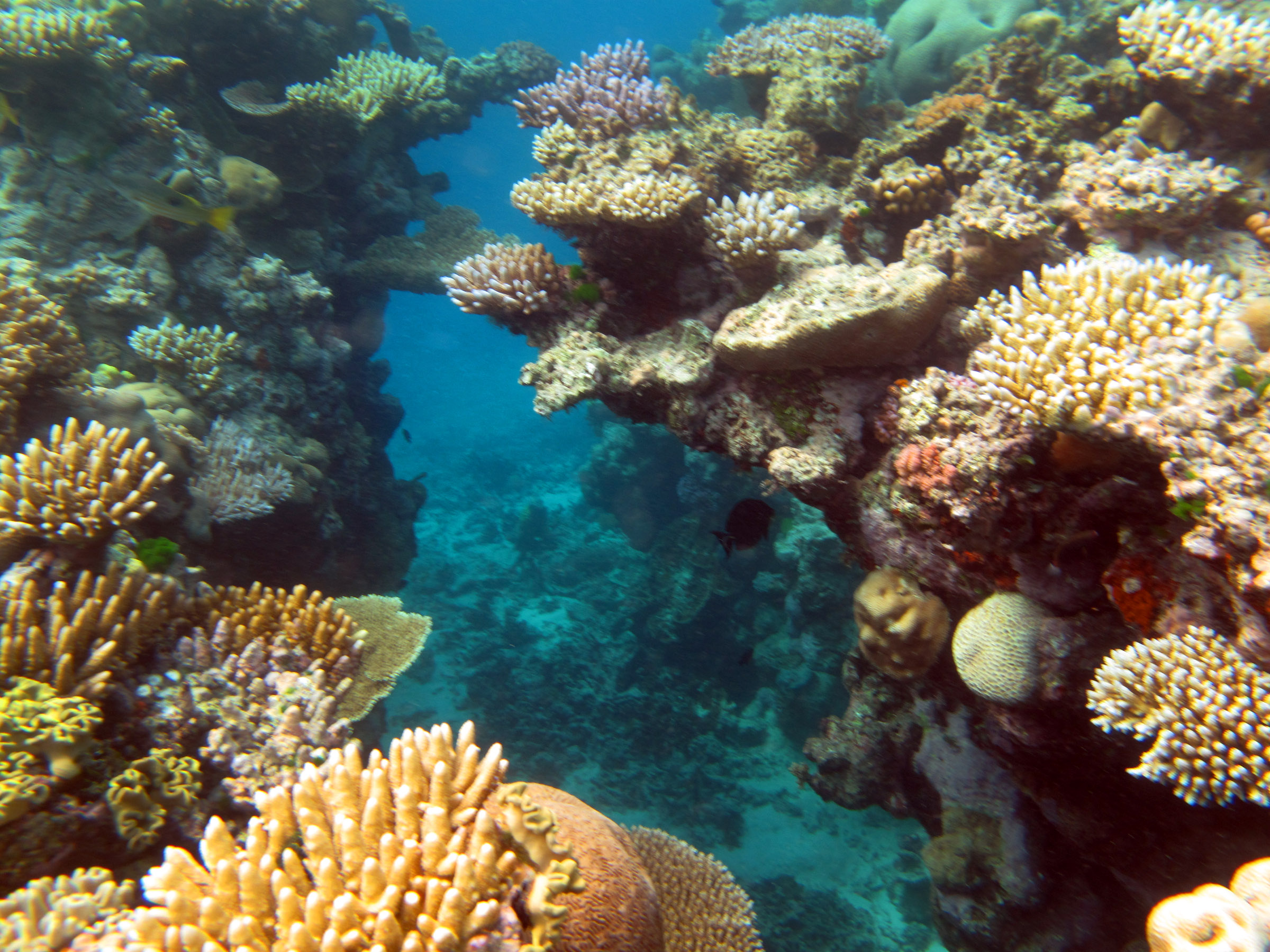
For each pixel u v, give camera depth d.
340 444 10.16
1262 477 2.75
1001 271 4.93
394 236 12.48
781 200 5.80
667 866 3.61
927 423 4.31
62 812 3.09
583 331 5.52
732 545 5.62
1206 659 2.95
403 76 11.54
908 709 5.98
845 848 10.41
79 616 3.50
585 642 14.89
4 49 7.23
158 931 2.12
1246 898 1.91
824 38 7.30
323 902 2.03
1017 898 5.18
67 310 7.59
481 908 2.03
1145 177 4.71
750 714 12.61
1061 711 3.87
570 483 25.23
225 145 9.94
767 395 5.11
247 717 3.80
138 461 4.32
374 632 5.28
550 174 5.83
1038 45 6.45
